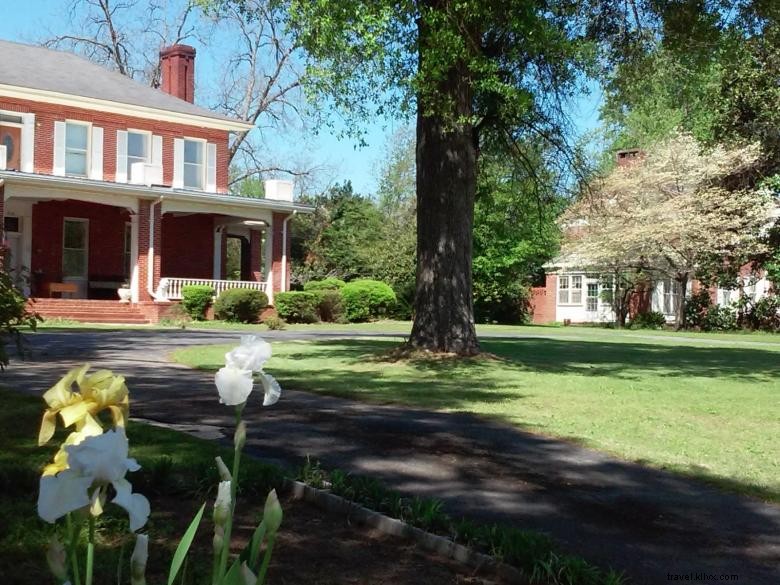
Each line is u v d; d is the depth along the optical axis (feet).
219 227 105.60
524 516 17.66
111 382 5.59
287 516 16.69
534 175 58.75
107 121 94.73
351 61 43.16
